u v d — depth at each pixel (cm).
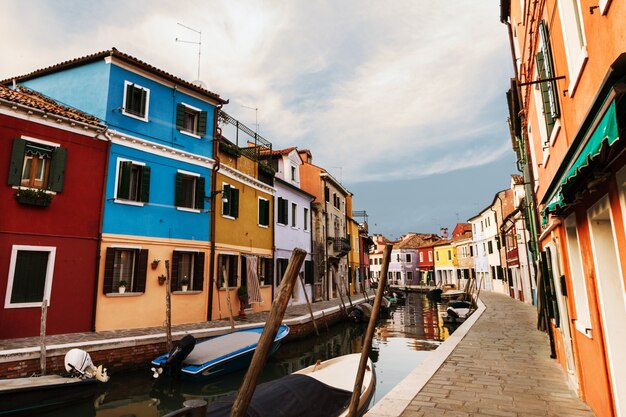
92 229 1255
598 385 492
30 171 1161
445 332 2019
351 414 342
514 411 526
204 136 1650
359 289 4122
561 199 470
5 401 716
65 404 795
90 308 1222
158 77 1493
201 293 1548
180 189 1528
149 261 1389
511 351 941
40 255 1144
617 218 356
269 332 233
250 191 1977
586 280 514
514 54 1120
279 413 481
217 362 1006
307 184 2953
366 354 356
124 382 989
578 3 399
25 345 960
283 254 2273
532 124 943
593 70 371
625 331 435
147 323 1352
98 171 1291
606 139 262
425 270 6362
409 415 508
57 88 1443
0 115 1100
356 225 4119
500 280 3684
